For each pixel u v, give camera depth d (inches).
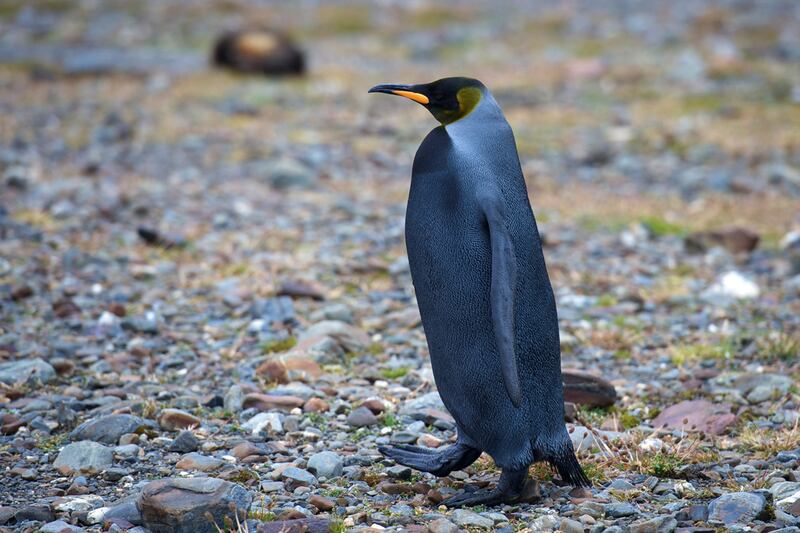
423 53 1411.2
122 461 302.8
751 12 1654.8
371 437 327.0
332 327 430.6
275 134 956.6
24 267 543.2
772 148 909.8
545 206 746.2
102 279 531.2
